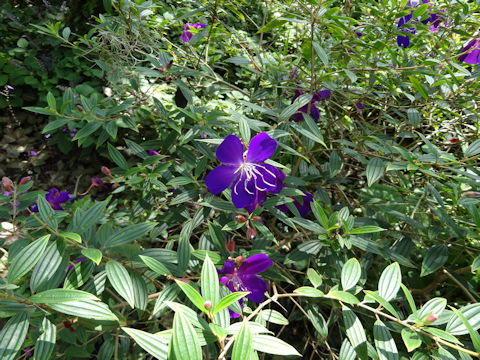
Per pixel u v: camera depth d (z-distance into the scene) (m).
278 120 0.60
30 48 1.80
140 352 0.70
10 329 0.37
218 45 1.09
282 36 1.11
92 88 1.57
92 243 0.51
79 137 0.63
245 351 0.27
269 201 0.57
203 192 0.68
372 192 0.84
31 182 0.58
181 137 0.77
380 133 0.82
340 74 0.74
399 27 0.68
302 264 0.77
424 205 0.73
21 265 0.38
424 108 0.81
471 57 0.73
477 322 0.41
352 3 0.88
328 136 0.91
